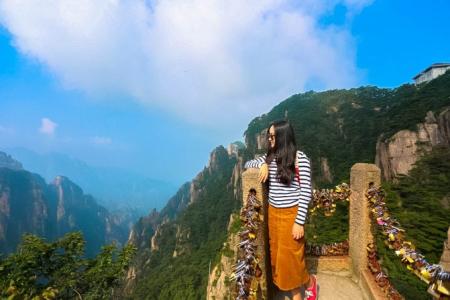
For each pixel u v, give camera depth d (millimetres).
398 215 31922
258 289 4094
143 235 158375
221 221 101188
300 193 3807
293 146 3914
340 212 23656
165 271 83625
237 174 121000
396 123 64812
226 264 37938
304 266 4020
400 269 16484
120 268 12344
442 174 49688
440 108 58625
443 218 32375
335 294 5301
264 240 4441
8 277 9984
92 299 11344
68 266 11641
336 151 92000
